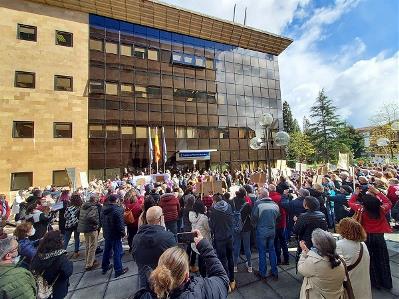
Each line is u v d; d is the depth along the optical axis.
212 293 1.77
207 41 27.64
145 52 23.61
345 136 43.97
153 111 23.31
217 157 26.56
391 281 4.28
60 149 18.59
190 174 19.05
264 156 29.67
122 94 21.86
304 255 2.79
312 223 4.09
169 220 5.87
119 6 21.45
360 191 5.17
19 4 18.12
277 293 4.36
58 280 3.02
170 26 24.70
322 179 8.56
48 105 18.42
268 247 5.00
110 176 20.58
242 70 29.75
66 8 19.92
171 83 24.64
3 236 3.68
